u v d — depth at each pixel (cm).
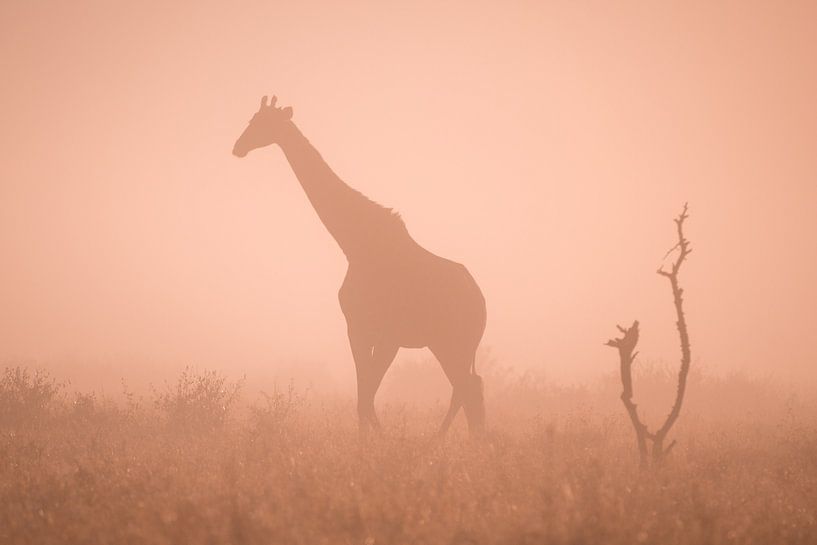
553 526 896
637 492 1137
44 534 945
